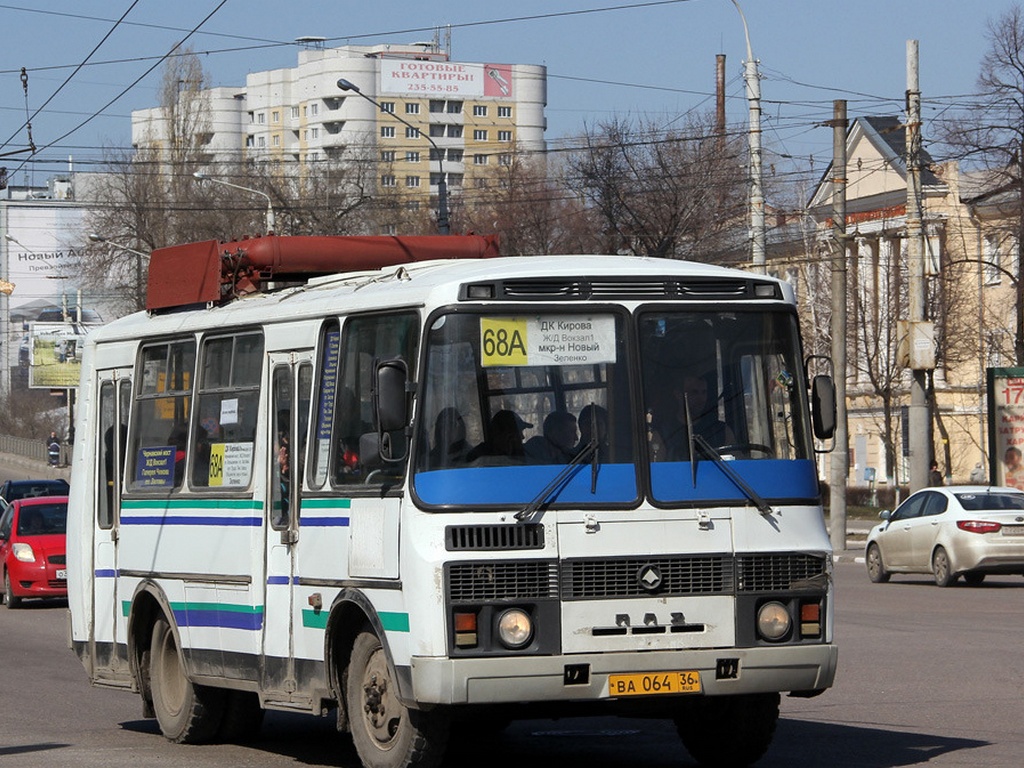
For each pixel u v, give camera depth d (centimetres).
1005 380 4269
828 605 1151
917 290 4059
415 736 1115
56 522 3153
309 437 1250
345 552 1181
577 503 1096
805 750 1309
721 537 1122
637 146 6656
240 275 1475
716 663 1108
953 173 7169
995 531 3108
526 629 1074
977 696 1617
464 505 1081
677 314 1147
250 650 1317
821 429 1185
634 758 1310
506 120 18812
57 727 1560
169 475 1472
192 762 1322
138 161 10075
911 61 4012
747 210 6575
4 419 12781
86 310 12262
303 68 18962
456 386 1104
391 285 1197
